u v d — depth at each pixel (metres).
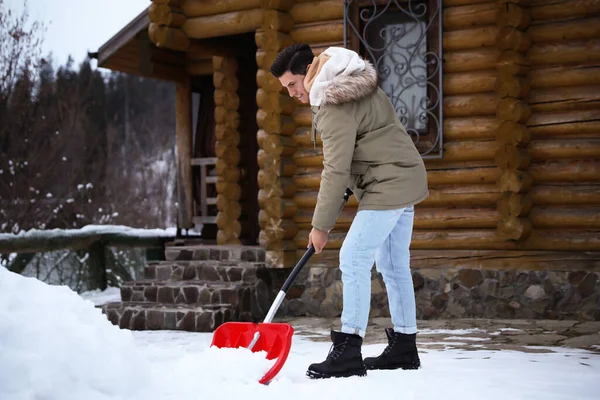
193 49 8.98
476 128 7.16
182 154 10.65
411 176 3.83
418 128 7.41
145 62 9.98
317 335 6.38
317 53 7.89
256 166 10.09
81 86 19.41
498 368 4.13
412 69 7.42
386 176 3.81
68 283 10.06
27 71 15.66
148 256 10.91
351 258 3.82
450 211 7.27
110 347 3.15
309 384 3.54
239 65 9.82
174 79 10.45
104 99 23.89
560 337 5.77
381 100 3.87
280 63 3.95
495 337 5.83
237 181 9.72
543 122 6.96
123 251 10.84
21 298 3.17
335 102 3.70
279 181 7.79
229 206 9.56
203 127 10.80
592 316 6.75
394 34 7.54
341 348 3.81
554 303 6.87
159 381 3.29
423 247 7.35
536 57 7.00
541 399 3.32
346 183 3.73
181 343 6.07
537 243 6.96
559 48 6.91
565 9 6.89
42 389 2.77
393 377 3.79
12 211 14.78
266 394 3.25
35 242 9.36
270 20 7.80
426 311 7.27
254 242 10.02
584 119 6.84
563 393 3.45
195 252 8.51
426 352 4.97
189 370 3.48
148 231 10.87
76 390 2.88
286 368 4.12
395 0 7.26
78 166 16.92
